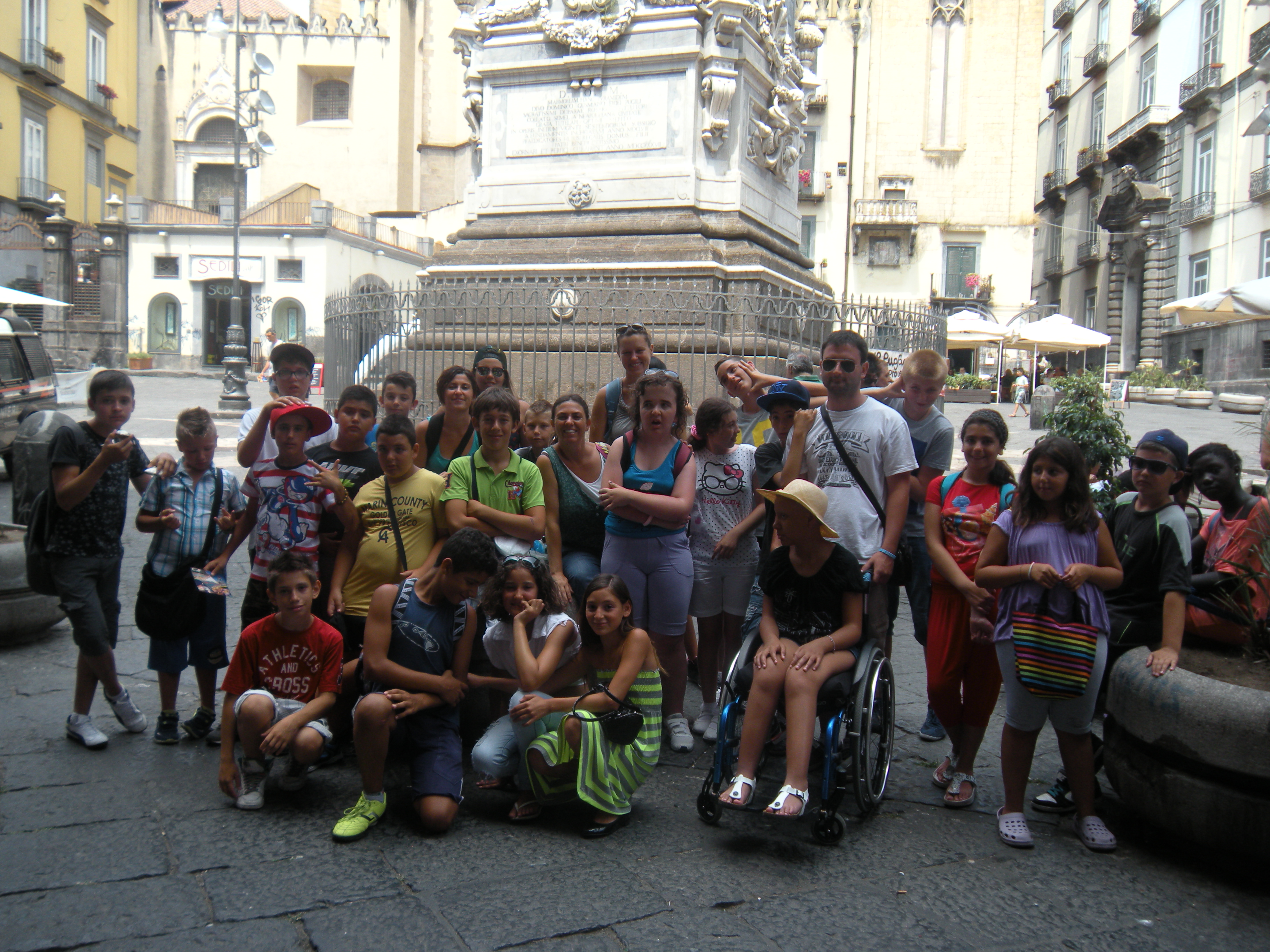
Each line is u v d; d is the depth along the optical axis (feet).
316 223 111.65
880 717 12.95
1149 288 106.83
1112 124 120.37
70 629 20.03
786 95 33.04
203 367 114.52
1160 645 13.56
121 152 138.82
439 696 12.34
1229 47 93.25
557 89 29.99
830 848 11.78
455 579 12.35
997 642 12.29
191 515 14.17
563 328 27.45
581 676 12.93
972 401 103.76
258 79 77.82
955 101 128.36
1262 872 11.18
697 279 27.73
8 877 10.32
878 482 14.07
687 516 14.65
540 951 9.30
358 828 11.52
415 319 29.32
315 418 14.64
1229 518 15.12
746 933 9.77
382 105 140.36
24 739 14.23
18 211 115.55
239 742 12.66
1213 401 84.89
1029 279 129.29
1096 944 9.89
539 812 12.39
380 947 9.26
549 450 15.88
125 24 138.31
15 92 114.73
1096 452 19.24
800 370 20.21
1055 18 138.92
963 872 11.33
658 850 11.56
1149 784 11.78
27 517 28.09
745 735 12.14
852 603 12.82
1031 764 12.20
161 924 9.55
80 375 65.77
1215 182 95.30
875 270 130.62
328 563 15.17
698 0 28.22
